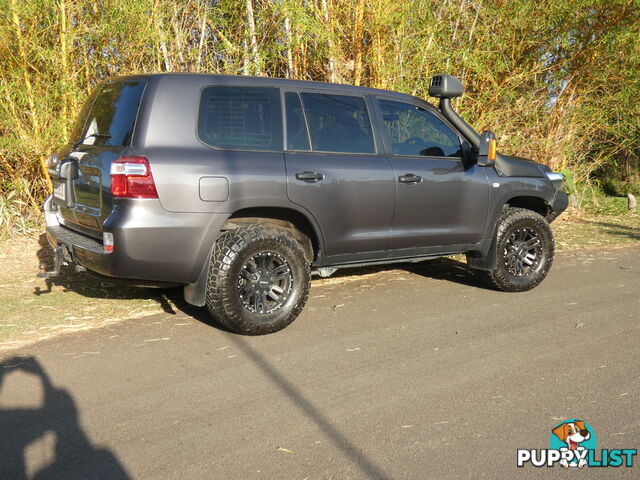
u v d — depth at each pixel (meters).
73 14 6.93
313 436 2.88
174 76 4.00
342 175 4.42
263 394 3.33
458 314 4.79
